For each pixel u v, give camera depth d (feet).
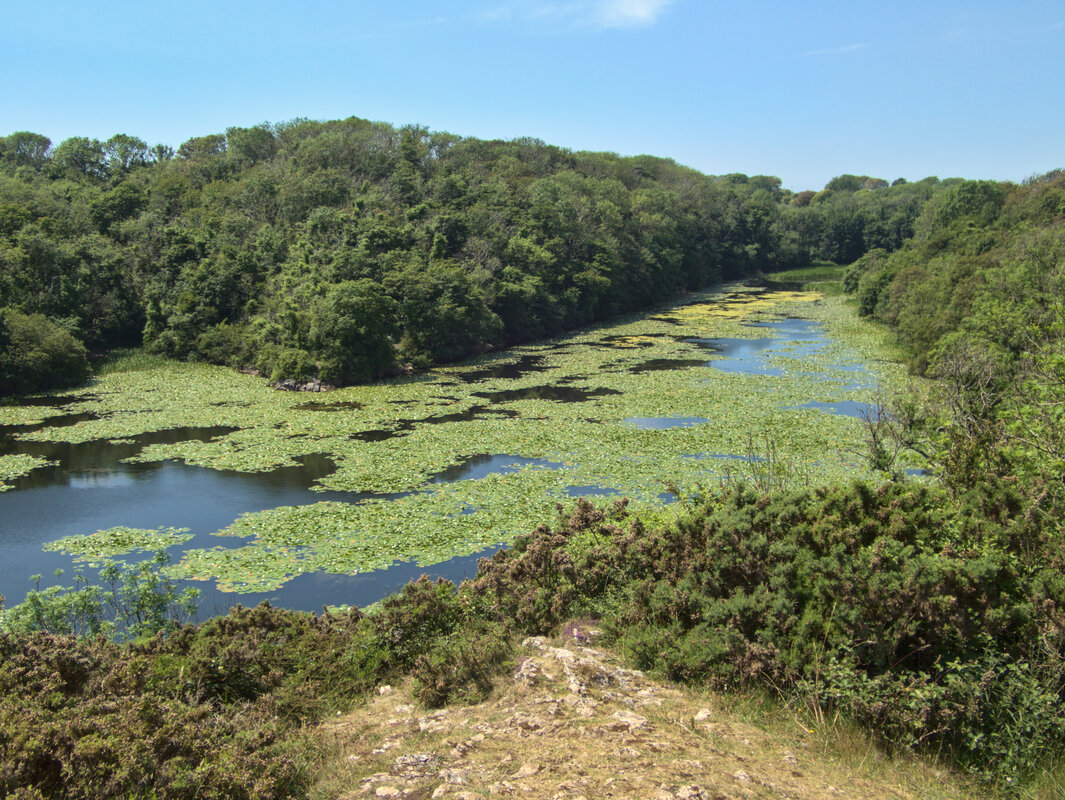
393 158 236.63
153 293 163.02
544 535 37.52
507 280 191.01
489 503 68.74
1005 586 25.89
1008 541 27.73
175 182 221.25
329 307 133.90
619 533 37.27
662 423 98.73
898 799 19.53
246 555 58.29
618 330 204.13
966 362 67.92
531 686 26.35
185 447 90.33
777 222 404.16
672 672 26.96
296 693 29.94
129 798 18.86
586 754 20.67
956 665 23.02
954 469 35.09
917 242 266.36
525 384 129.39
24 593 53.06
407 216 191.62
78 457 86.94
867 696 23.35
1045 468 32.65
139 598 45.62
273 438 93.91
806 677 24.63
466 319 162.71
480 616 34.37
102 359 151.23
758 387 121.19
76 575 55.62
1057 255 111.24
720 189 389.80
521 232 220.23
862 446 81.46
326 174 204.33
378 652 33.55
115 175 240.94
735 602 27.20
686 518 34.88
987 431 37.14
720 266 345.92
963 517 29.35
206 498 72.59
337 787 20.90
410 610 34.55
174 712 22.97
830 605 26.25
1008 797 20.67
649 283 255.29
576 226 234.79
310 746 24.52
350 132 251.80
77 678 26.66
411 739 24.13
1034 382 46.62
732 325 207.92
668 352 163.53
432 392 123.75
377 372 137.59
